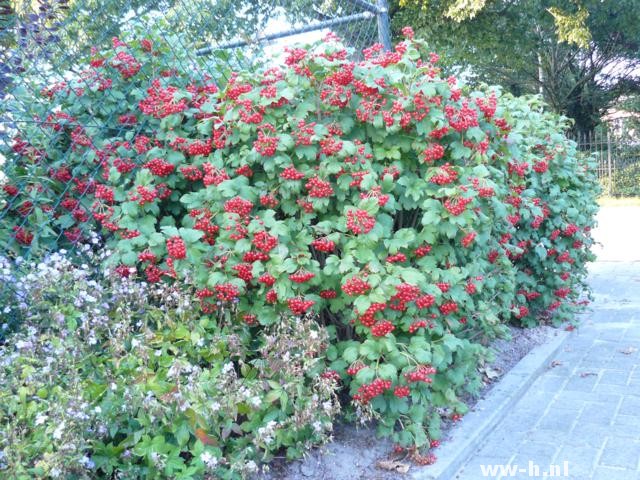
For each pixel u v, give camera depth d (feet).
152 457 8.79
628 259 33.27
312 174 11.71
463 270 12.25
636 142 72.74
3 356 9.16
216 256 11.40
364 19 20.04
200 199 12.19
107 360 9.93
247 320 11.68
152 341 10.37
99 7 13.70
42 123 12.00
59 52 12.93
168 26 14.55
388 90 12.21
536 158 18.81
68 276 10.30
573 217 20.38
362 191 11.91
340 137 12.46
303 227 12.07
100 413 8.71
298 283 11.10
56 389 8.56
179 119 12.60
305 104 12.07
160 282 11.82
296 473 10.91
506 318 16.93
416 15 52.70
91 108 13.14
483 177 12.25
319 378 10.78
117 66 13.44
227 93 12.17
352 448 11.82
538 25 65.10
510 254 18.65
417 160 12.83
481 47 57.06
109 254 11.01
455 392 14.02
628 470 11.33
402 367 11.21
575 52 73.87
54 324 9.70
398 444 11.80
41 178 11.71
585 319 22.16
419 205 12.28
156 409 8.87
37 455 8.14
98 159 12.74
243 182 11.84
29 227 11.78
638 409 13.99
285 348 10.72
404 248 12.12
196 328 10.87
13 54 11.97
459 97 12.73
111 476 9.09
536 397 15.12
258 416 10.44
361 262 11.03
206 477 9.31
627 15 63.93
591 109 80.33
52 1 12.60
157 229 13.17
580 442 12.56
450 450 11.83
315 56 11.87
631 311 22.76
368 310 10.82
